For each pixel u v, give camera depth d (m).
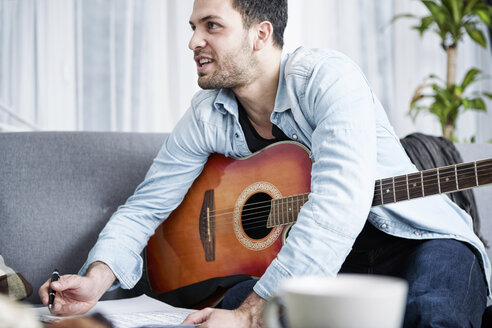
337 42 4.46
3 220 1.65
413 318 1.11
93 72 3.92
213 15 1.41
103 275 1.46
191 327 0.97
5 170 1.69
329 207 1.15
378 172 1.34
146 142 1.82
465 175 1.15
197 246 1.63
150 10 4.03
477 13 3.49
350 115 1.23
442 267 1.18
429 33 4.51
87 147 1.75
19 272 1.58
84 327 0.61
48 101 3.84
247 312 1.11
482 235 1.82
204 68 1.46
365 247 1.36
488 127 4.52
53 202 1.69
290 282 0.41
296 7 4.40
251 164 1.57
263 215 1.53
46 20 3.84
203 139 1.60
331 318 0.38
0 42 3.78
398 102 4.48
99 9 3.93
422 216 1.30
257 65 1.45
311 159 1.47
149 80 4.04
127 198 1.75
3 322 0.45
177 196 1.64
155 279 1.69
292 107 1.39
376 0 4.50
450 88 3.51
